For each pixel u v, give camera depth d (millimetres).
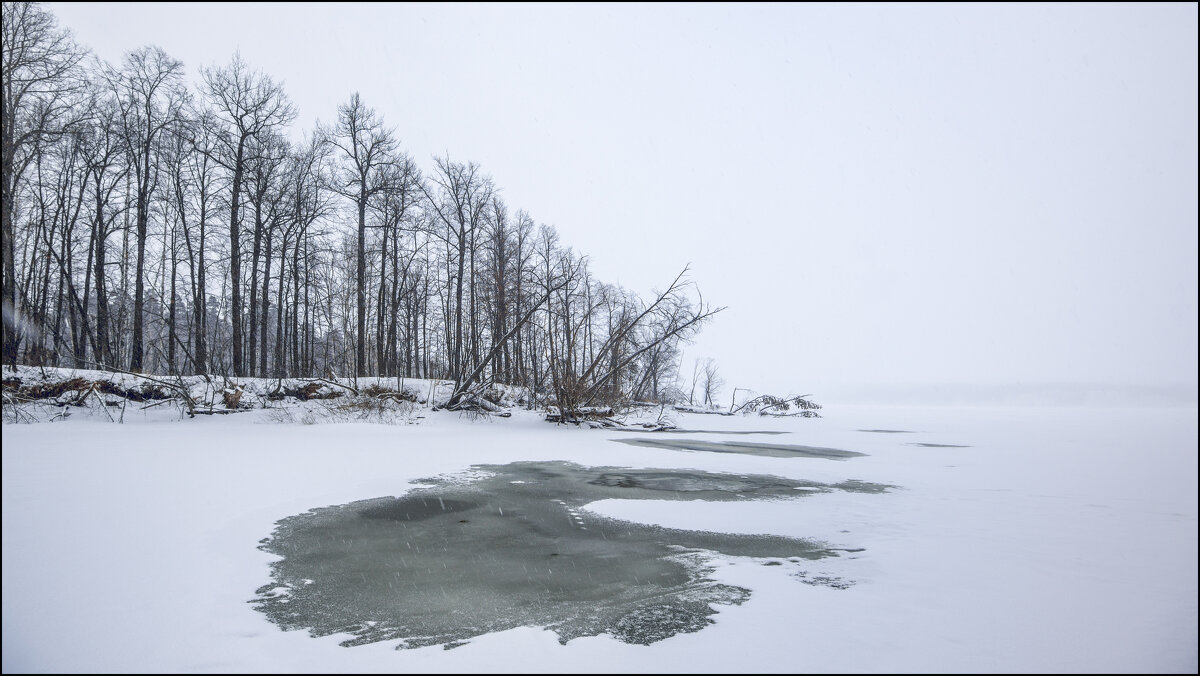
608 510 8602
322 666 3756
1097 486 10688
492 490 10102
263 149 29859
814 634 4246
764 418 35062
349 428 19984
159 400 21422
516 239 34594
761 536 7125
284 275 30781
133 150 27250
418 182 32281
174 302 28891
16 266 25641
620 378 26734
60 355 25859
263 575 5613
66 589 5027
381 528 7465
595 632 4328
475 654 3947
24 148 22828
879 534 7176
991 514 8297
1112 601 4832
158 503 8219
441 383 27016
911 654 3893
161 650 3963
